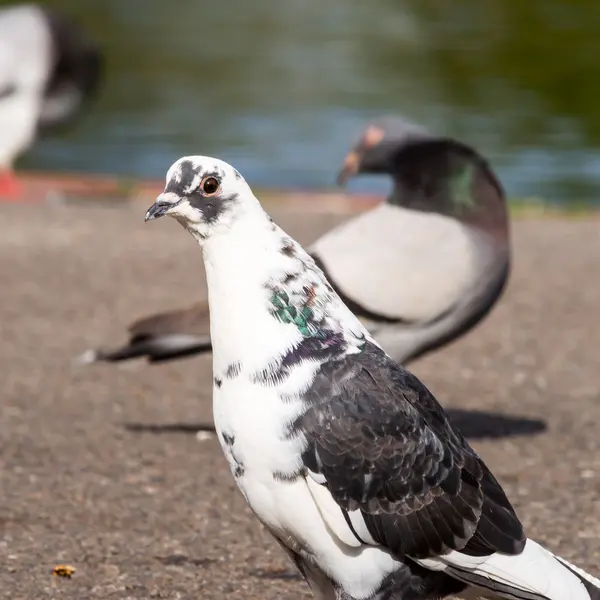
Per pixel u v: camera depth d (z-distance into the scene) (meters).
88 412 12.31
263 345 6.37
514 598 6.43
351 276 10.70
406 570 6.45
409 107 34.88
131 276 18.23
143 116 34.25
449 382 13.55
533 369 14.02
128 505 9.68
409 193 11.22
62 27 25.34
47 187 25.66
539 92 36.66
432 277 10.80
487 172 11.24
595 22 48.09
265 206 23.59
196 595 7.96
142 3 55.34
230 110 34.94
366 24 49.81
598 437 11.57
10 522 9.26
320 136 31.56
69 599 7.85
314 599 7.91
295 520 6.36
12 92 24.81
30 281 17.83
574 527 9.23
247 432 6.32
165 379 13.66
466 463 6.55
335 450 6.26
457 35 46.50
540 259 19.52
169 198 6.39
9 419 11.99
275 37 47.31
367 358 6.53
